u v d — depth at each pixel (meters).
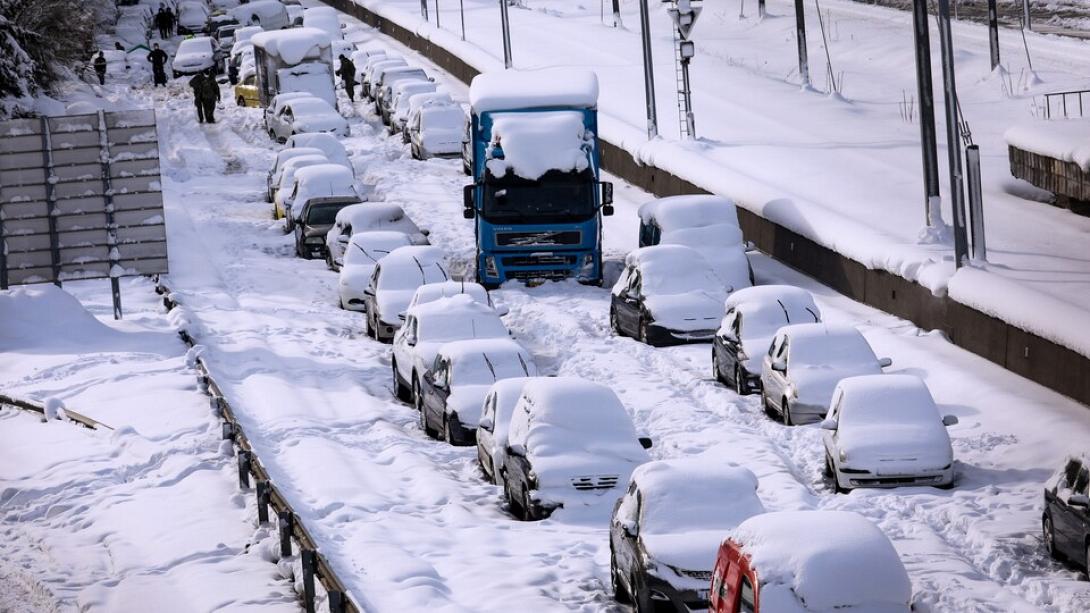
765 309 54.06
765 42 145.75
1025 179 74.88
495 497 42.41
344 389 57.09
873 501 40.09
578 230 72.38
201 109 135.12
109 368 61.12
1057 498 34.72
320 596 33.50
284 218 95.62
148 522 41.44
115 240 70.50
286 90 131.88
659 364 58.03
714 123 103.00
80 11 151.12
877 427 41.88
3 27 113.75
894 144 90.50
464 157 106.00
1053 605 32.03
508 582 34.06
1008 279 54.66
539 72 75.50
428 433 50.59
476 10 191.75
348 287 72.19
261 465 41.44
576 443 40.62
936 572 34.19
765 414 50.12
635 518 32.31
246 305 73.62
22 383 59.88
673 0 95.69
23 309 67.56
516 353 50.38
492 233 72.38
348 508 40.88
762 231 76.69
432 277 67.25
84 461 48.59
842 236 66.88
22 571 38.47
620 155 102.31
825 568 25.73
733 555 27.08
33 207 69.75
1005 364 53.19
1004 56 117.25
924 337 58.16
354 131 127.00
